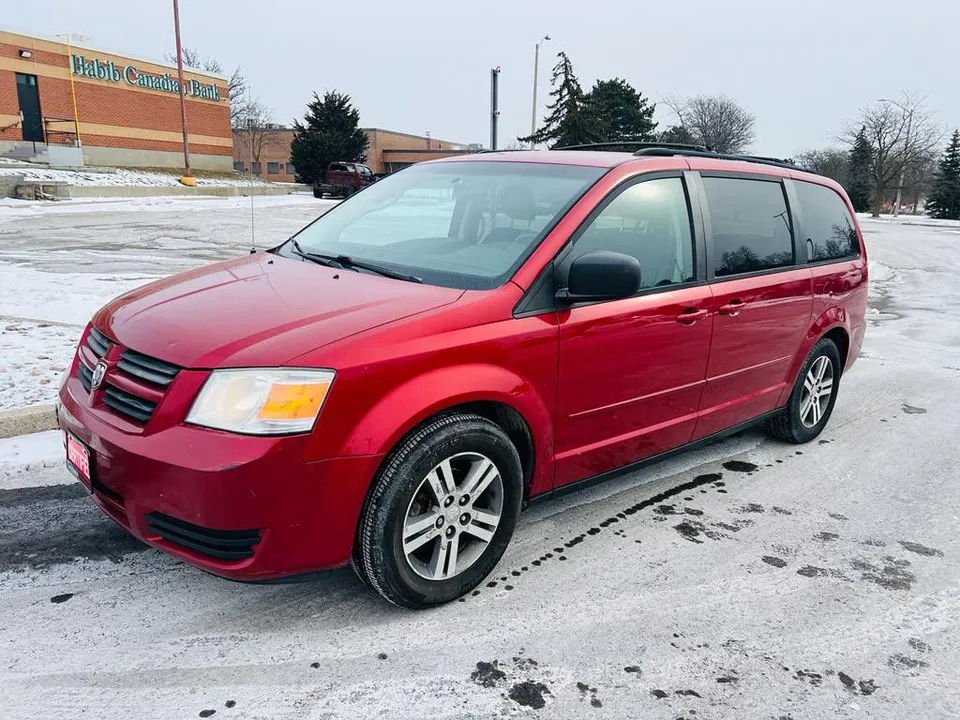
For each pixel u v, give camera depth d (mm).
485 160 4121
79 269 11242
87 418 2732
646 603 3092
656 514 3945
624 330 3381
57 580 3039
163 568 3170
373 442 2568
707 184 4012
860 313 5348
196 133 41688
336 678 2537
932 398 6430
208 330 2670
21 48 31344
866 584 3338
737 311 4008
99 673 2504
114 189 27891
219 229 19297
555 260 3176
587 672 2639
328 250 3746
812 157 69312
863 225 42062
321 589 3080
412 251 3533
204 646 2672
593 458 3488
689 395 3893
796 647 2852
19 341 6148
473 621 2902
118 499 2660
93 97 35031
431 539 2852
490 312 2941
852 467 4750
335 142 45438
